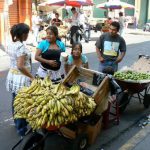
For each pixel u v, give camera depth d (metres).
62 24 11.84
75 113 2.89
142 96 4.89
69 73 3.50
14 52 3.29
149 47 12.12
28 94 2.97
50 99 2.84
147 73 4.62
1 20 10.18
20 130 3.52
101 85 3.27
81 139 3.12
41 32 10.11
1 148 3.37
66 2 11.47
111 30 4.51
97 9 20.97
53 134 3.15
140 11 22.89
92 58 8.84
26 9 13.17
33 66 7.39
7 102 4.80
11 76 3.41
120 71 4.62
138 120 4.28
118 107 4.17
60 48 3.80
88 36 12.69
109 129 3.93
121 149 3.45
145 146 3.55
